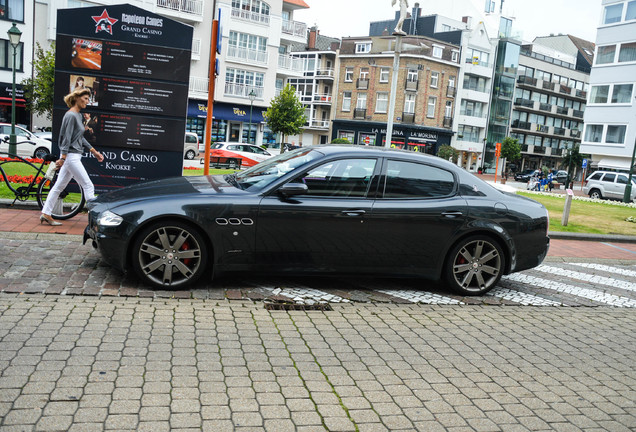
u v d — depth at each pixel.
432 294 6.06
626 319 5.93
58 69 8.61
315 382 3.57
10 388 3.12
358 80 61.12
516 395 3.66
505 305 5.98
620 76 41.94
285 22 47.31
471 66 62.69
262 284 5.79
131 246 5.23
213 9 42.50
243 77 45.12
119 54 8.74
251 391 3.36
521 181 57.62
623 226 14.71
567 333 5.19
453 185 5.98
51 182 8.05
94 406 3.00
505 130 68.44
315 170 5.60
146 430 2.81
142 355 3.74
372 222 5.59
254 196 5.39
